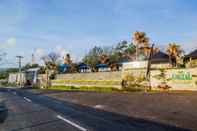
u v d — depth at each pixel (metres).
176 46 58.78
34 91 45.59
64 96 31.36
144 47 61.38
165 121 11.77
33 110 17.12
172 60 56.84
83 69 80.69
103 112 15.83
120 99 23.78
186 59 47.62
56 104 21.55
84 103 22.41
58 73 71.25
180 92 28.66
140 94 28.70
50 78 69.94
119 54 88.06
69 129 9.95
